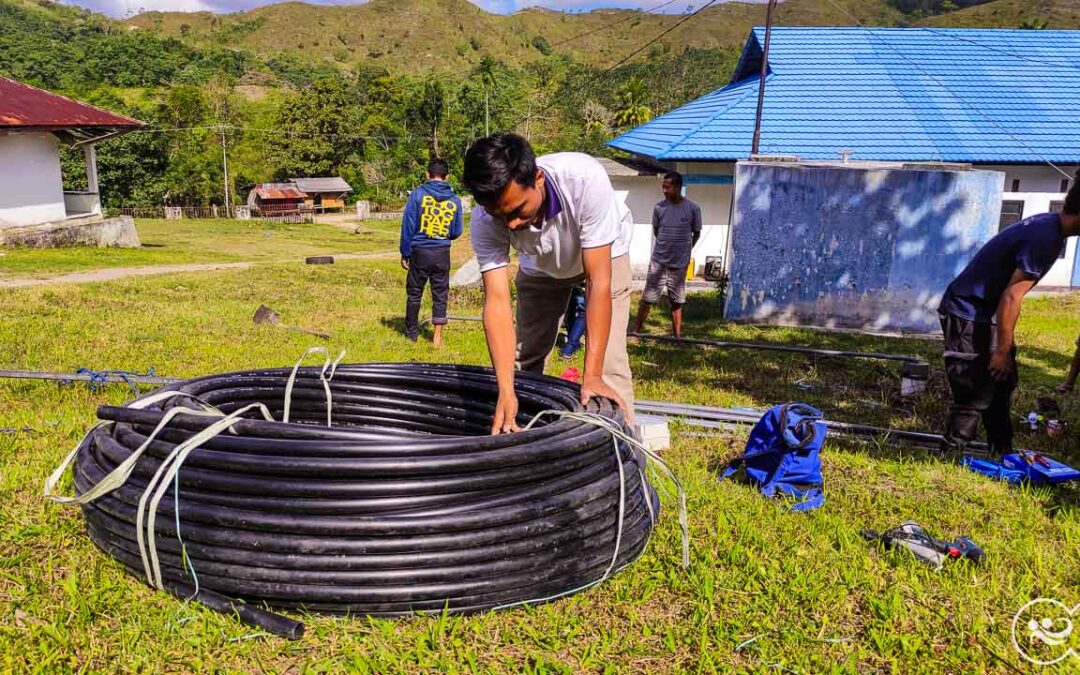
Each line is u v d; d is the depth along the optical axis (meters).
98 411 3.06
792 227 10.99
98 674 2.37
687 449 4.76
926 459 4.78
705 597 2.93
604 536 2.93
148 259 19.67
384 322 9.39
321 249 29.42
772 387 6.79
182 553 2.67
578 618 2.78
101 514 2.89
